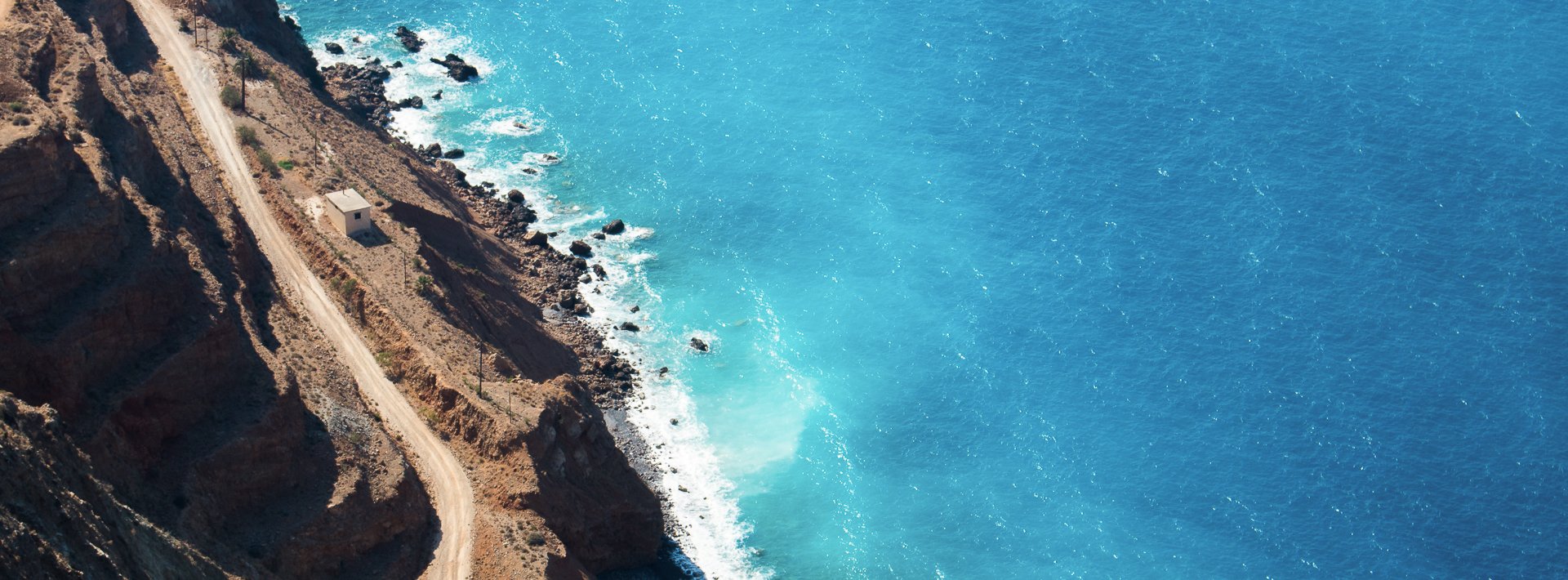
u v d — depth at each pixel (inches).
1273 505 7455.7
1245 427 7844.5
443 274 7593.5
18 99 6181.1
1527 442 7746.1
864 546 7283.5
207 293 5836.6
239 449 5551.2
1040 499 7529.5
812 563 7185.0
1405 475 7583.7
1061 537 7347.4
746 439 7790.4
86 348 5374.0
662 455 7642.7
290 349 6461.6
